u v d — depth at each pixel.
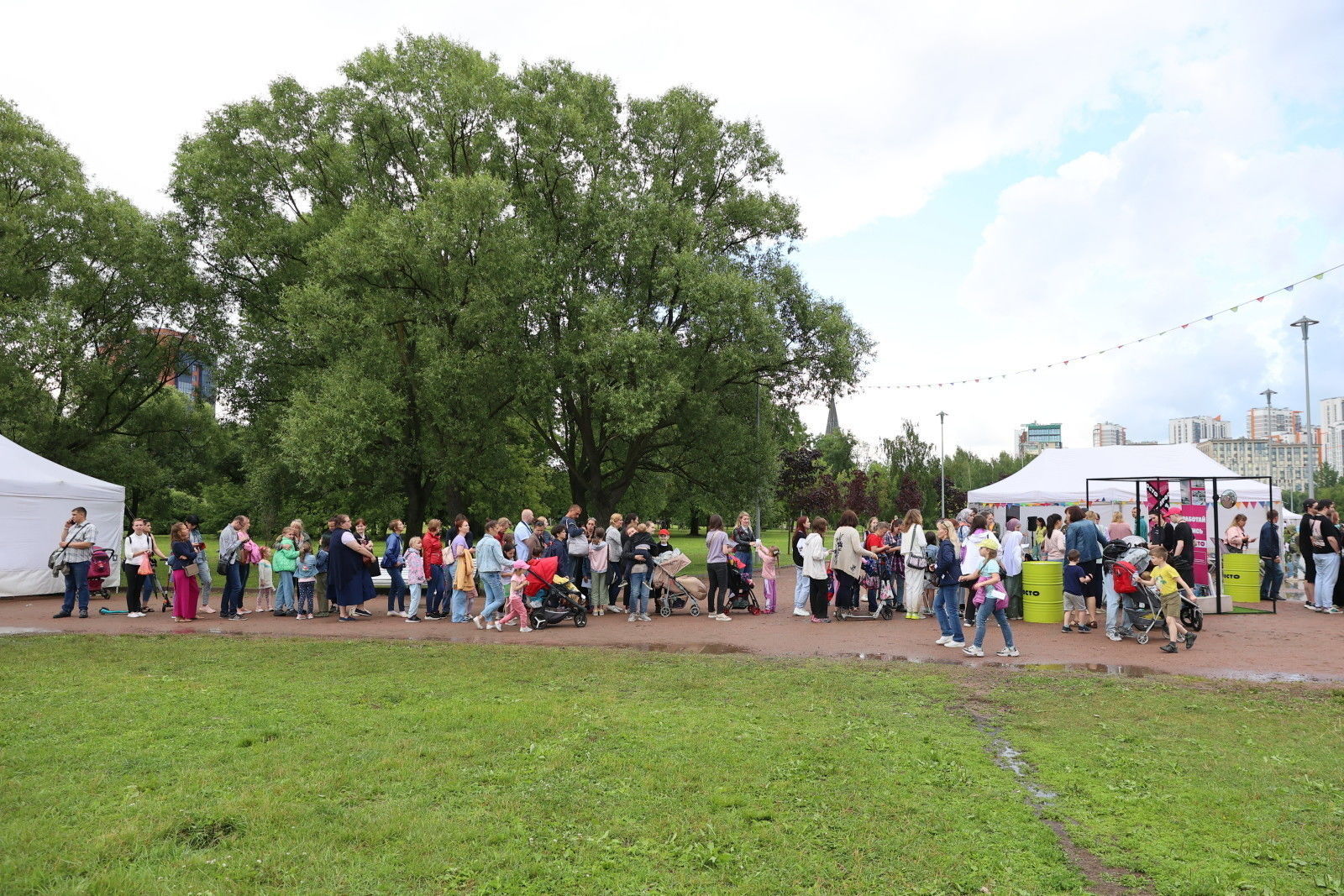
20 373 24.38
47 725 7.05
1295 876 4.18
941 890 4.04
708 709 7.72
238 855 4.41
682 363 25.75
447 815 5.00
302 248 25.41
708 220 28.91
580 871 4.23
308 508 28.47
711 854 4.39
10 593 18.77
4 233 25.75
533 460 34.62
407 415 24.25
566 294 25.91
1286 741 6.62
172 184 25.42
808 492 40.06
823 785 5.51
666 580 15.42
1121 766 5.96
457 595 14.48
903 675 9.43
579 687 8.79
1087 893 4.00
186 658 10.59
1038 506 25.06
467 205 22.80
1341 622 14.00
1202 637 12.39
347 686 8.77
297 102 25.89
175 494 43.75
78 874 4.18
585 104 27.23
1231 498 19.39
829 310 28.75
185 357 28.92
